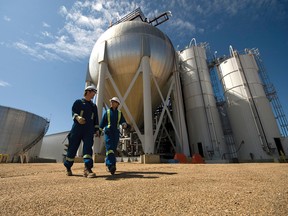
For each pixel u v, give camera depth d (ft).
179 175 11.41
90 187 7.59
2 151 101.81
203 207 4.88
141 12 71.15
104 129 13.23
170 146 66.59
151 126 38.91
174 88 53.72
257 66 63.52
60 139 141.90
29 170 15.74
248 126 55.93
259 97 57.52
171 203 5.30
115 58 46.42
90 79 53.31
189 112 65.31
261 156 51.80
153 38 48.88
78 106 12.39
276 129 53.62
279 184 7.97
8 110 108.47
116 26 51.26
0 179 10.10
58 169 16.71
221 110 74.18
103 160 37.55
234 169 15.21
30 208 4.88
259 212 4.38
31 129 118.62
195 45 75.92
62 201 5.52
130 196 6.10
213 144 57.26
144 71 43.39
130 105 50.52
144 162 34.14
